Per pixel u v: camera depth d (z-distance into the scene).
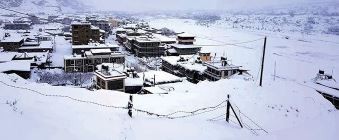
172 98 29.11
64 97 22.55
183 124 19.20
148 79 68.50
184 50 128.12
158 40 131.50
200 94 31.77
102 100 24.45
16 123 12.50
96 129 15.23
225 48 180.62
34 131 12.38
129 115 18.92
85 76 89.81
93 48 120.44
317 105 33.94
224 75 74.75
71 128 14.33
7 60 94.44
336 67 133.12
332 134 24.09
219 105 27.75
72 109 18.30
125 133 15.70
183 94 31.62
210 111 25.52
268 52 172.25
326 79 76.25
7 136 11.07
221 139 17.72
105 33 192.88
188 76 84.94
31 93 21.88
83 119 16.30
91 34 143.38
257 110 28.42
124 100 25.75
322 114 30.94
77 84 82.62
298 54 172.50
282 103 31.98
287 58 153.25
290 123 26.84
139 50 128.88
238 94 32.25
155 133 16.58
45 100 19.92
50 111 16.61
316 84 70.62
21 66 83.25
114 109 20.83
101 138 14.21
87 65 101.81
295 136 22.23
